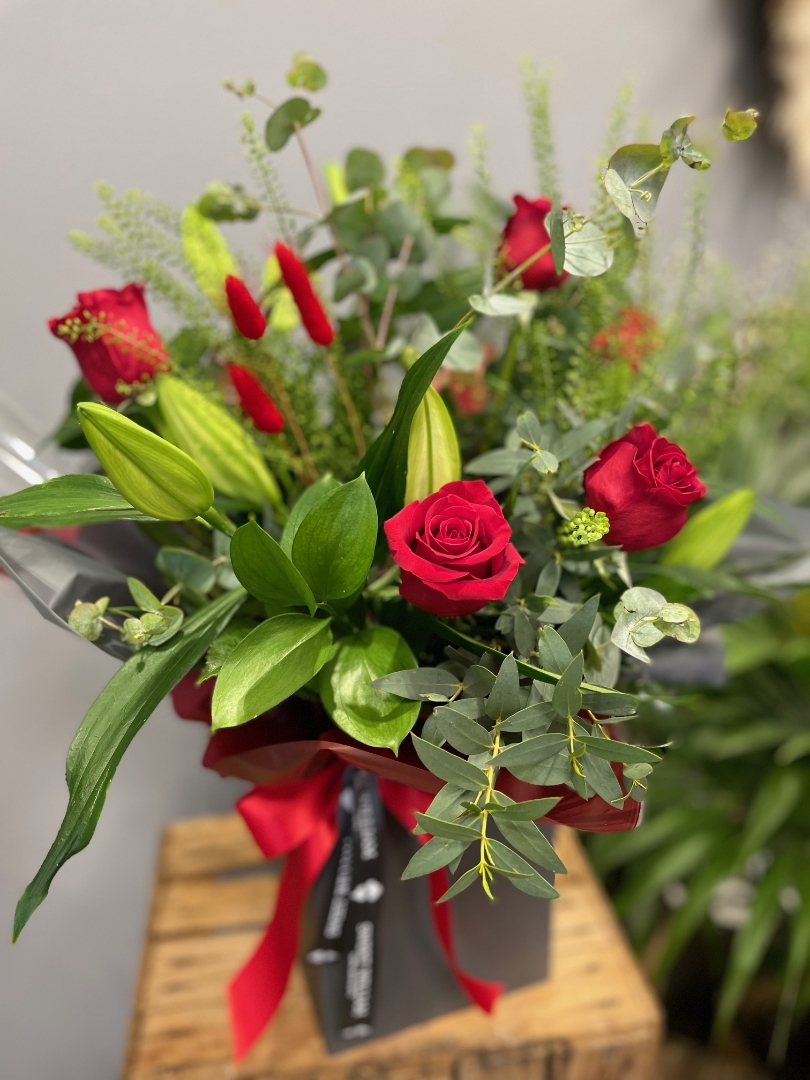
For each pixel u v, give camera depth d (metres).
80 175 0.62
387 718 0.31
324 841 0.46
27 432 0.50
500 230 0.53
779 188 0.92
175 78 0.63
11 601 0.65
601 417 0.38
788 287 0.84
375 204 0.48
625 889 0.89
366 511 0.30
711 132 0.76
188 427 0.39
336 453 0.47
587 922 0.62
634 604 0.31
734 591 0.44
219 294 0.45
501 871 0.29
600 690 0.30
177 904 0.64
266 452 0.43
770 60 0.82
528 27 0.72
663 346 0.48
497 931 0.51
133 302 0.39
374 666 0.33
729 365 0.50
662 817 0.86
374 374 0.49
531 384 0.47
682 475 0.33
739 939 0.79
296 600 0.32
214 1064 0.53
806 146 0.87
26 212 0.62
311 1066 0.53
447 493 0.31
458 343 0.38
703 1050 1.01
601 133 0.79
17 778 0.69
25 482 0.45
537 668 0.30
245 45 0.64
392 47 0.68
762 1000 1.03
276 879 0.66
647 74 0.79
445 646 0.37
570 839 0.70
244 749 0.37
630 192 0.30
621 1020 0.55
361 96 0.69
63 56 0.59
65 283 0.64
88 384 0.45
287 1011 0.56
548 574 0.35
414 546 0.30
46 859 0.29
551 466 0.33
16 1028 0.73
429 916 0.49
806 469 0.83
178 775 0.77
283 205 0.44
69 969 0.75
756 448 0.82
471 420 0.48
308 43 0.66
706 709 0.86
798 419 0.87
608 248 0.33
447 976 0.53
